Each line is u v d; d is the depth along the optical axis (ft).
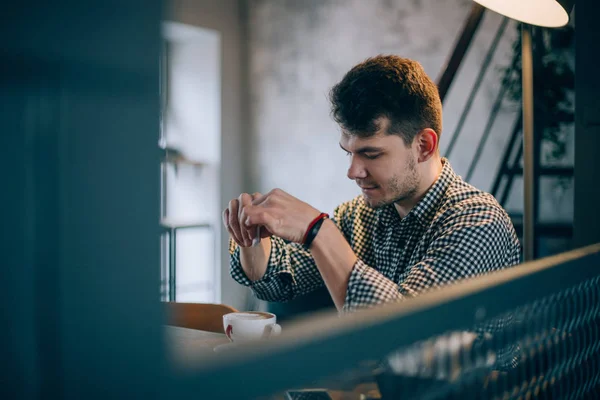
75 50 0.74
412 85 4.12
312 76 14.96
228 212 4.54
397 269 4.82
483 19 11.72
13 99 0.72
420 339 1.21
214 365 0.84
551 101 10.68
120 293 0.79
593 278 2.31
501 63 11.56
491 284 1.49
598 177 6.35
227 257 15.99
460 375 1.37
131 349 0.80
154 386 0.80
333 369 1.01
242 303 15.81
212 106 15.80
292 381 0.94
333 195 14.80
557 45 10.55
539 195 10.87
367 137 4.12
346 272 3.66
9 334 0.74
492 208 4.33
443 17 12.73
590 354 2.33
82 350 0.76
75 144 0.75
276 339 0.93
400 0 13.33
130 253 0.80
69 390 0.75
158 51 0.81
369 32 13.91
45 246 0.74
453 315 1.31
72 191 0.75
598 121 6.28
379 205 4.44
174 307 5.19
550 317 1.94
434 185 4.56
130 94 0.79
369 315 1.11
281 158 15.64
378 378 1.12
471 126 12.04
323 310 5.39
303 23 14.99
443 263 3.98
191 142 16.21
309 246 3.70
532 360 1.82
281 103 15.53
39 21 0.72
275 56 15.56
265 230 4.48
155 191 0.82
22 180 0.73
